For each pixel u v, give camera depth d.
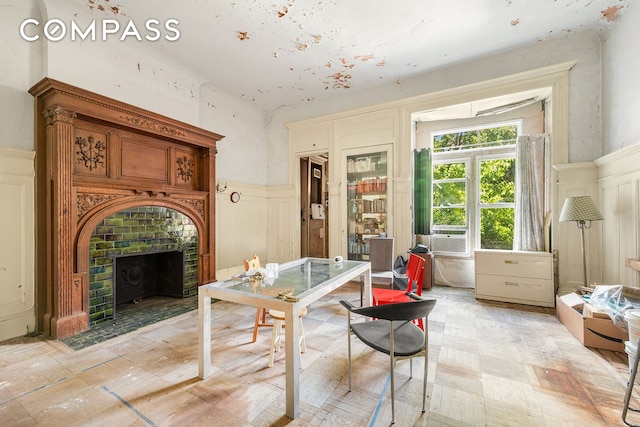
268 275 2.18
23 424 1.47
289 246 5.25
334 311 3.17
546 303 3.28
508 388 1.76
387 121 4.37
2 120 2.48
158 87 3.57
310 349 2.28
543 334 2.54
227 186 4.61
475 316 3.01
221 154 4.59
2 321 2.46
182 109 3.85
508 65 3.55
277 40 3.24
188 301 3.59
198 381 1.85
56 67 2.69
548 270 3.27
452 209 4.54
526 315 3.03
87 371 1.97
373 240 3.68
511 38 3.26
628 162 2.56
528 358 2.12
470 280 4.33
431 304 1.49
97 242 2.80
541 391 1.72
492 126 4.27
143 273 3.69
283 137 5.34
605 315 2.22
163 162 3.58
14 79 2.54
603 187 2.97
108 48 3.07
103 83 3.03
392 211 4.35
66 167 2.56
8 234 2.49
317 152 4.97
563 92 3.27
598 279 3.06
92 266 2.76
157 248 3.37
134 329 2.71
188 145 3.90
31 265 2.61
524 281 3.39
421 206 4.45
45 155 2.66
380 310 1.43
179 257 3.72
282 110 5.32
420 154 4.45
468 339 2.45
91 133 2.86
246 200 4.99
